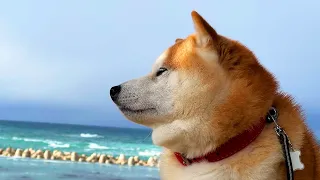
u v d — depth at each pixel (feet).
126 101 2.08
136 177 9.07
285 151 1.84
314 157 1.99
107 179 8.48
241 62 1.94
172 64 2.00
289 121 1.96
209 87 1.90
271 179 1.82
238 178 1.84
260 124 1.88
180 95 1.94
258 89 1.90
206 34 1.97
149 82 2.06
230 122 1.86
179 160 2.02
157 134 2.01
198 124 1.90
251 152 1.85
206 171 1.89
